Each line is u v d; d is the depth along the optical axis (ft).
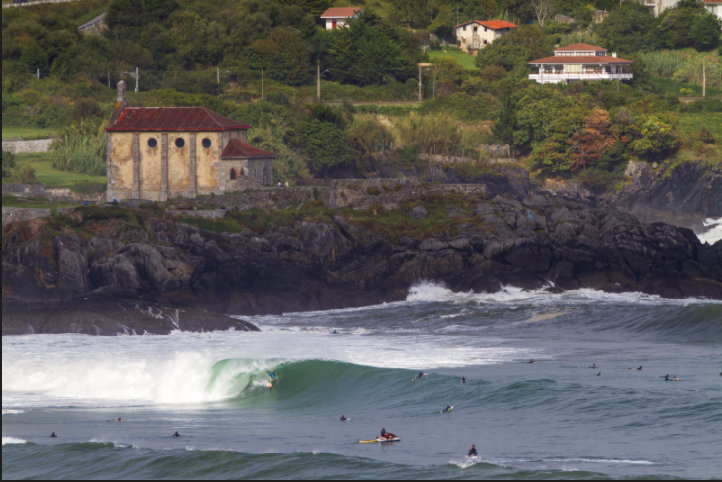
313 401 327.06
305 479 204.95
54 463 221.87
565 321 522.88
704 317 497.05
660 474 205.26
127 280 549.13
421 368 375.45
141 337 472.03
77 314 485.56
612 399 299.99
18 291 542.16
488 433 259.19
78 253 558.56
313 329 513.04
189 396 345.92
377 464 216.54
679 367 370.12
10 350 414.41
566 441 245.45
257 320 550.77
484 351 427.74
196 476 209.67
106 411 308.81
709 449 232.73
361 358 403.54
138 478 208.95
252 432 265.95
